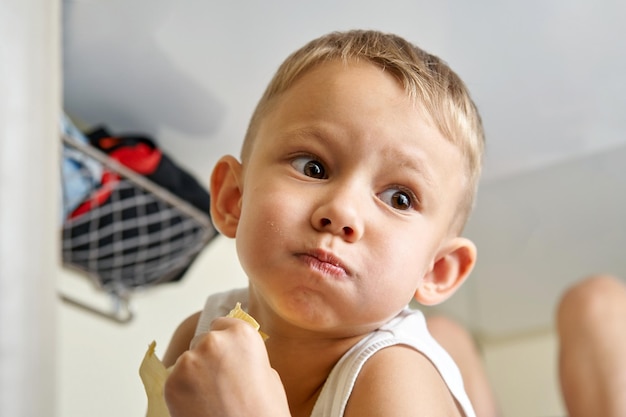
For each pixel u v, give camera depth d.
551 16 1.25
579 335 1.26
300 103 0.73
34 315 0.69
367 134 0.71
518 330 2.08
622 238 1.82
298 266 0.66
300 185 0.69
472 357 1.50
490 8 1.23
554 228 1.80
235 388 0.55
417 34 1.26
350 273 0.67
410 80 0.75
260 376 0.56
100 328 1.45
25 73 0.73
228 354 0.56
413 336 0.73
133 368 1.48
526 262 1.88
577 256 1.88
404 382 0.67
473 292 1.97
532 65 1.35
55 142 0.77
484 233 1.82
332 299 0.67
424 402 0.67
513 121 1.50
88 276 1.43
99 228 1.35
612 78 1.39
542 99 1.44
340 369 0.70
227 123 1.44
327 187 0.69
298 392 0.73
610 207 1.73
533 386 2.04
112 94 1.40
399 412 0.65
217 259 1.67
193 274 1.63
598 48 1.32
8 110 0.71
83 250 1.36
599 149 1.59
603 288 1.32
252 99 1.39
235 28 1.25
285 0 1.19
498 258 1.88
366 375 0.68
